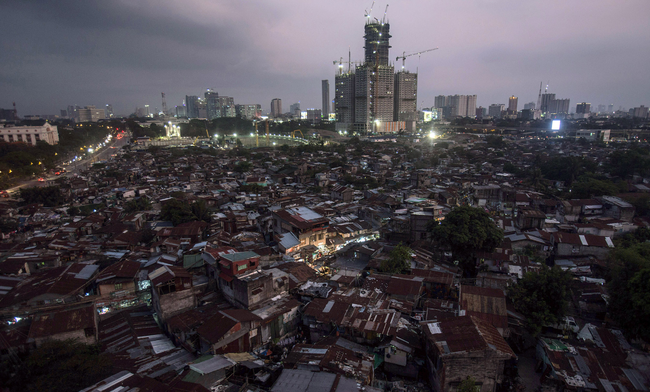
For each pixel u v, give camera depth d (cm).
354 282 4253
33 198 9338
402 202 7681
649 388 2591
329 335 3209
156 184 11275
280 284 3841
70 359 2638
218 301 3853
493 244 4800
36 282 4300
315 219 5759
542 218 5944
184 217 6812
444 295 4038
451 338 2742
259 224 6862
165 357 2980
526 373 3006
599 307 3788
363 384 2405
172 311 3591
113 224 6744
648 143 19200
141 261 4972
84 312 3319
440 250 5438
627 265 3553
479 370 2569
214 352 2909
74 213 8494
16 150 15475
